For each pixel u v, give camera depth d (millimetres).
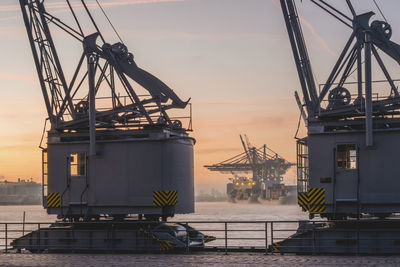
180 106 32375
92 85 28656
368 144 24984
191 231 28953
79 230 28000
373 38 30516
